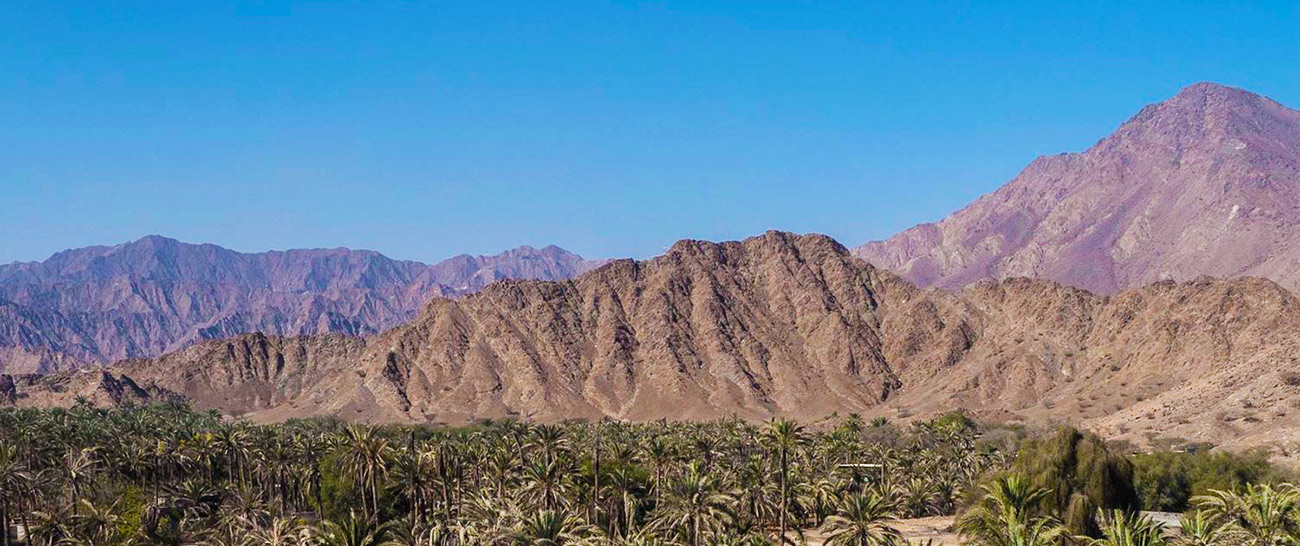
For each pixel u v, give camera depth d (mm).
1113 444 147000
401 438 154500
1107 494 88875
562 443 113625
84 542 96938
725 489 99125
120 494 119125
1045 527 76875
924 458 138625
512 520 83375
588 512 95750
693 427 176375
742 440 139625
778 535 101125
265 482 130750
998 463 127938
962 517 92438
